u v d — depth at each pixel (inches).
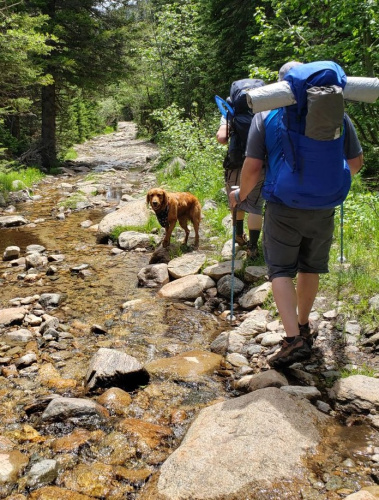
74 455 96.1
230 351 139.9
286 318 114.9
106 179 547.2
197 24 690.2
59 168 674.8
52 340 152.1
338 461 88.0
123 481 88.4
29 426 106.6
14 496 85.0
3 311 173.0
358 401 106.1
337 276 165.5
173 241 253.3
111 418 109.3
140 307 177.3
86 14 734.5
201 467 85.9
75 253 258.4
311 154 98.0
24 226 331.6
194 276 193.5
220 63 669.9
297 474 84.3
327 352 131.3
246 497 79.7
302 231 111.3
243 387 119.1
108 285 205.5
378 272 164.6
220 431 94.7
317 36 330.3
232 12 616.1
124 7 768.3
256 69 317.7
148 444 99.0
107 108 2043.6
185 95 771.4
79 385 125.0
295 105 97.5
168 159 546.9
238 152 186.2
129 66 776.3
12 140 684.1
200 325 161.5
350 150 109.4
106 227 287.4
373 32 271.6
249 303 169.6
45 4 676.7
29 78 530.0
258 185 179.9
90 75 757.3
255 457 87.0
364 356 127.8
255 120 108.4
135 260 239.9
